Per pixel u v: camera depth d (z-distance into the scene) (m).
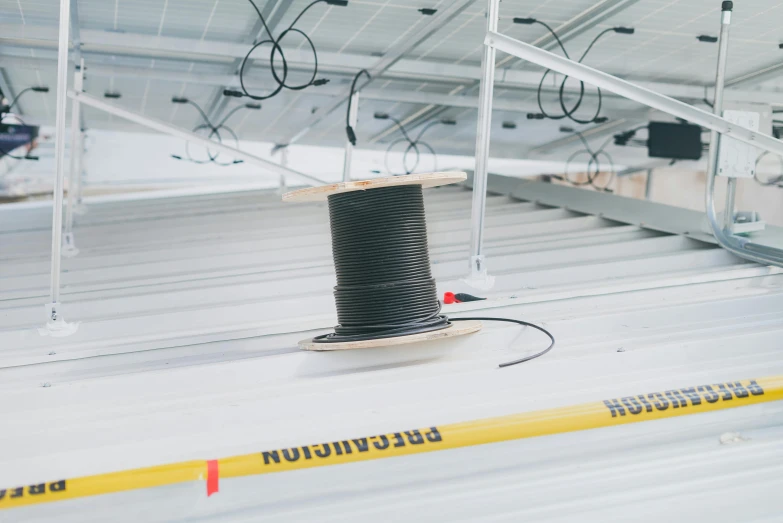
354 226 2.58
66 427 2.19
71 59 4.90
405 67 5.09
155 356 2.78
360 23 4.35
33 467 2.04
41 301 3.57
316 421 2.27
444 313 2.99
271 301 3.31
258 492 2.08
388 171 8.14
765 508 2.29
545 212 5.02
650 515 2.22
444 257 3.95
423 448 2.09
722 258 3.81
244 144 8.24
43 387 2.40
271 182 8.61
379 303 2.57
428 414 2.32
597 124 7.30
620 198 5.00
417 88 5.91
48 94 6.06
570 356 2.60
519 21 4.27
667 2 4.00
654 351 2.65
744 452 2.42
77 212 6.09
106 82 5.74
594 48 4.91
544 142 8.31
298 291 3.56
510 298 3.09
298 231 4.77
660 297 3.24
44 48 4.69
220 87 5.81
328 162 8.45
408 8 4.08
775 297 3.14
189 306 3.39
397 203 2.57
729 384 2.38
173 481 1.93
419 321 2.58
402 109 6.72
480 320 2.84
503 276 3.49
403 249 2.58
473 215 2.85
